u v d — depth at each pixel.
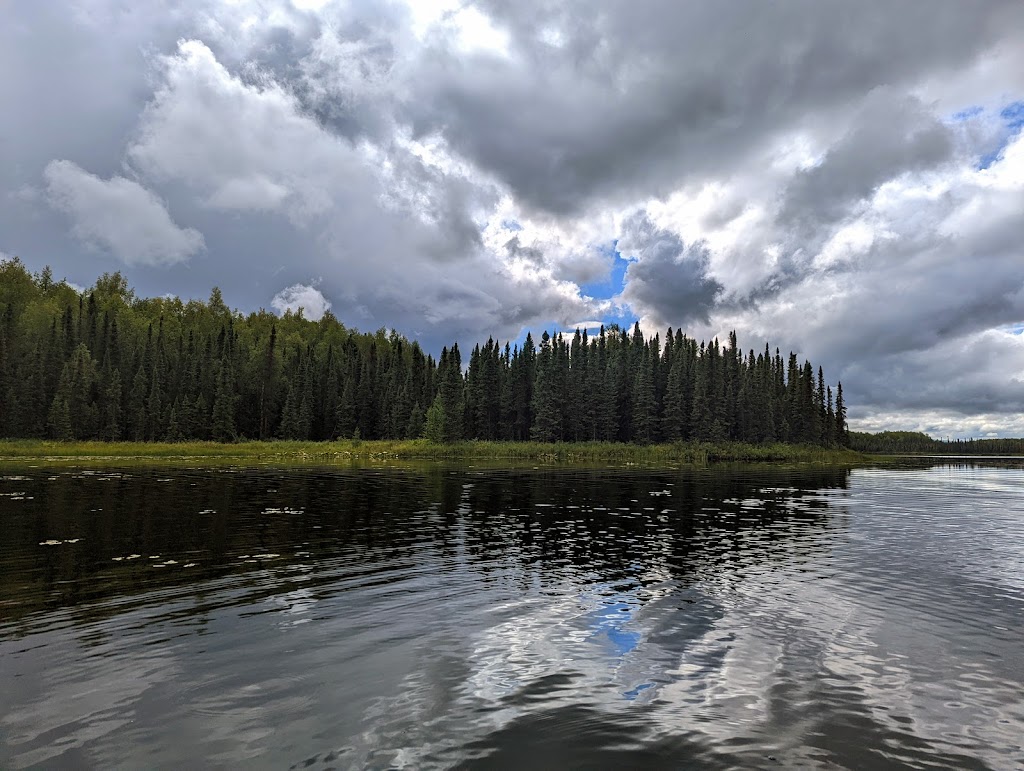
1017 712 7.41
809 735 6.75
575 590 12.88
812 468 82.12
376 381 131.62
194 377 113.94
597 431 123.25
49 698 7.37
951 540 20.16
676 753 6.28
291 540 18.09
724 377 136.50
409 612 11.10
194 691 7.64
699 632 10.23
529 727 6.82
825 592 12.98
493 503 28.77
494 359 127.94
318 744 6.38
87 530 19.20
